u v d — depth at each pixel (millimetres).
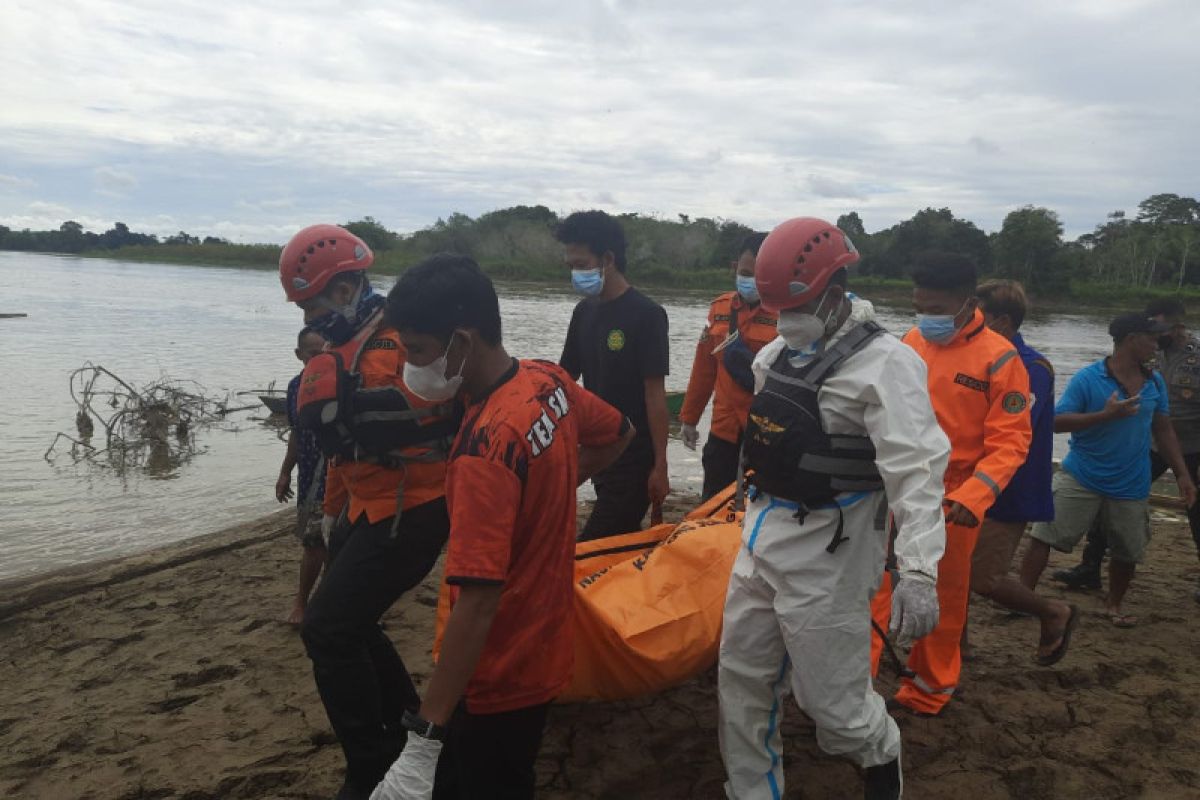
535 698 2354
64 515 8023
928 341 3773
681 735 3750
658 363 4473
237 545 6469
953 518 3500
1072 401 5254
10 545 7117
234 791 3342
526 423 2227
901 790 3094
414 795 2117
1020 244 73688
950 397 3711
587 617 3449
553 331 27031
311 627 2928
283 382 16734
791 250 2629
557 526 2336
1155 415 5516
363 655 2973
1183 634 5004
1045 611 3980
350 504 3072
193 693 4137
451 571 2131
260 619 5016
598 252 4418
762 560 2812
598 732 3773
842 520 2717
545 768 3502
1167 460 5562
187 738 3734
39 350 20750
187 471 9922
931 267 3627
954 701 4070
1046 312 62844
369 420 2852
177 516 8039
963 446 3709
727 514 4285
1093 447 5168
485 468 2154
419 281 2242
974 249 76500
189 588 5605
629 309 4516
